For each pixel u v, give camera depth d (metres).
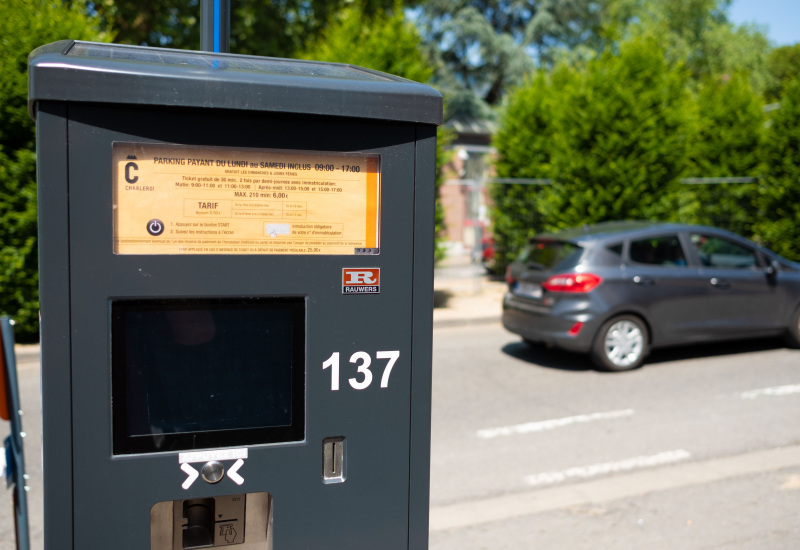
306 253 1.69
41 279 1.52
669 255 7.49
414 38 10.74
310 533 1.76
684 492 4.25
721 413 5.88
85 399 1.58
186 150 1.59
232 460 1.69
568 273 7.22
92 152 1.53
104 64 1.51
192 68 1.59
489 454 5.01
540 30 28.44
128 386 1.61
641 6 34.62
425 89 1.71
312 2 14.28
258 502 1.80
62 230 1.53
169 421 1.64
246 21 13.52
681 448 5.07
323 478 1.76
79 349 1.56
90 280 1.55
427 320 1.80
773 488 4.28
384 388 1.78
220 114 1.60
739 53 35.41
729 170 15.02
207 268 1.63
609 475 4.59
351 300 1.73
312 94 1.62
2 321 2.07
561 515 3.97
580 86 12.21
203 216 1.62
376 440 1.79
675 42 34.19
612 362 7.26
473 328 9.97
